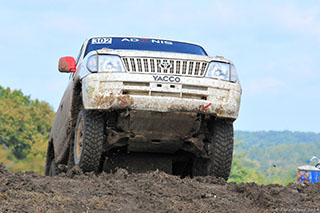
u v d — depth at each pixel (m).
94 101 9.68
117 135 10.41
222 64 10.24
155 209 6.84
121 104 9.66
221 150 10.36
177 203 7.25
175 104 9.71
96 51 10.08
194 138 10.62
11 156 74.50
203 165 11.16
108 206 6.81
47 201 6.78
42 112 83.12
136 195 7.50
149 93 9.70
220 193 8.14
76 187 7.89
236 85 10.20
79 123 10.71
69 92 11.73
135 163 11.67
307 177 10.82
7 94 86.81
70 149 11.64
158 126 10.15
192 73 9.98
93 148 10.10
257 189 8.38
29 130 78.31
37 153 76.94
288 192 8.42
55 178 8.95
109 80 9.70
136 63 9.88
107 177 9.23
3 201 6.62
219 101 9.96
